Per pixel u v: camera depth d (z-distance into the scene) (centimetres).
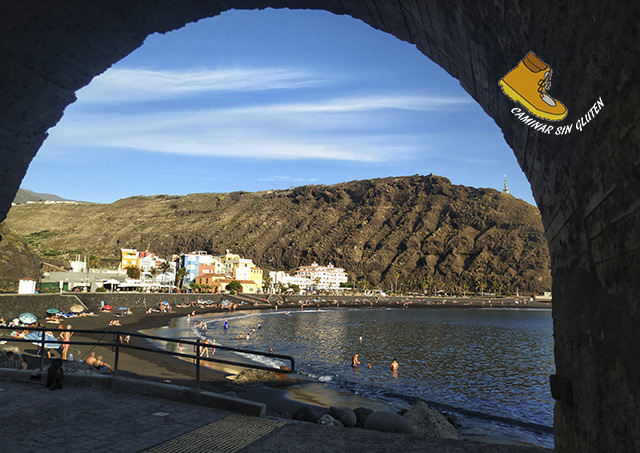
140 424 559
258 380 2469
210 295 12088
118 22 725
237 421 578
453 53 538
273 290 17112
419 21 548
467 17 420
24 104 788
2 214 936
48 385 720
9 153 851
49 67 748
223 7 766
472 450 489
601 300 284
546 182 419
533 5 304
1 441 491
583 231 321
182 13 764
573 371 366
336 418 1008
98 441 496
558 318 429
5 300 4878
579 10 253
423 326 8012
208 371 2669
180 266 16750
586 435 326
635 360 225
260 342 4959
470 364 3794
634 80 206
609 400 272
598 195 277
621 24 212
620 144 231
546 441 1736
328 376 2900
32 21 657
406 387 2700
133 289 10631
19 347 2336
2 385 746
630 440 235
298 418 995
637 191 211
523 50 366
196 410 623
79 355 2406
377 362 3734
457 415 2097
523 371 3500
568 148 329
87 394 695
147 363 2722
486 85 496
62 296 6078
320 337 5703
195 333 5456
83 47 742
